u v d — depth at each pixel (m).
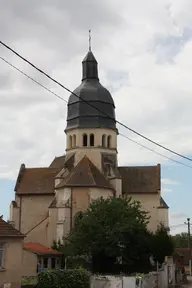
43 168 77.12
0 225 34.06
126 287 34.09
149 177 74.06
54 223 63.53
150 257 57.03
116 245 51.22
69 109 73.50
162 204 71.56
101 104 72.06
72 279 31.98
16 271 33.31
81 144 70.81
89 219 52.12
